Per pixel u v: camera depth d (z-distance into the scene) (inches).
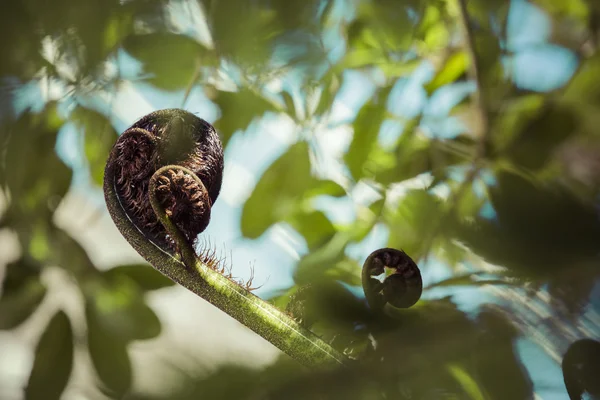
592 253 19.2
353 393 18.7
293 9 31.0
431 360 19.1
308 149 41.1
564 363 19.5
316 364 19.6
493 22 39.2
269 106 39.4
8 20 29.6
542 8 39.0
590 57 35.3
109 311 35.3
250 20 30.9
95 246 52.2
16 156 37.9
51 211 39.3
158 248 23.9
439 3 41.4
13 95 34.4
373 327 20.0
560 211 19.4
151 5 33.4
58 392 33.3
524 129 29.5
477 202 22.6
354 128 41.7
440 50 44.1
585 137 28.2
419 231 30.3
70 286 36.6
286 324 21.5
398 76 42.3
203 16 32.0
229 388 18.8
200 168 24.7
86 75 32.9
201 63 35.0
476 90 36.9
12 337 39.9
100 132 39.8
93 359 33.2
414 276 22.4
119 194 24.3
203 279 23.4
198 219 23.9
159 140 24.7
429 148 38.7
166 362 19.4
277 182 40.8
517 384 19.2
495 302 19.8
